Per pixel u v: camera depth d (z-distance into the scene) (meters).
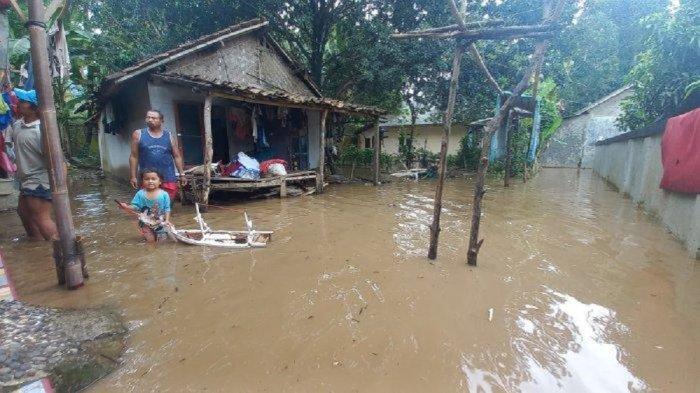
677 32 7.77
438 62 13.73
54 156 3.47
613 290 3.82
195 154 9.80
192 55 9.71
